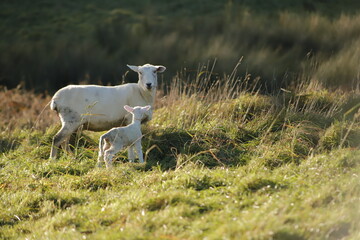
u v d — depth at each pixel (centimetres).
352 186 762
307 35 2359
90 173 1017
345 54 1998
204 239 632
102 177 996
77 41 2730
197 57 2230
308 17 2628
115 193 902
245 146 1151
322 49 2245
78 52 2512
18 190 986
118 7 3167
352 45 2131
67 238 709
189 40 2514
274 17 2731
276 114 1305
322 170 888
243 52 2259
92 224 757
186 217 716
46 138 1353
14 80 2467
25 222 853
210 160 1090
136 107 1123
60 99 1197
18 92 2239
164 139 1200
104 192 934
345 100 1377
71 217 795
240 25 2559
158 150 1180
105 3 3247
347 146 1073
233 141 1171
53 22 3033
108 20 2925
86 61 2459
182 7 3062
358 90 1471
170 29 2711
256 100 1384
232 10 2859
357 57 1922
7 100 2075
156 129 1246
